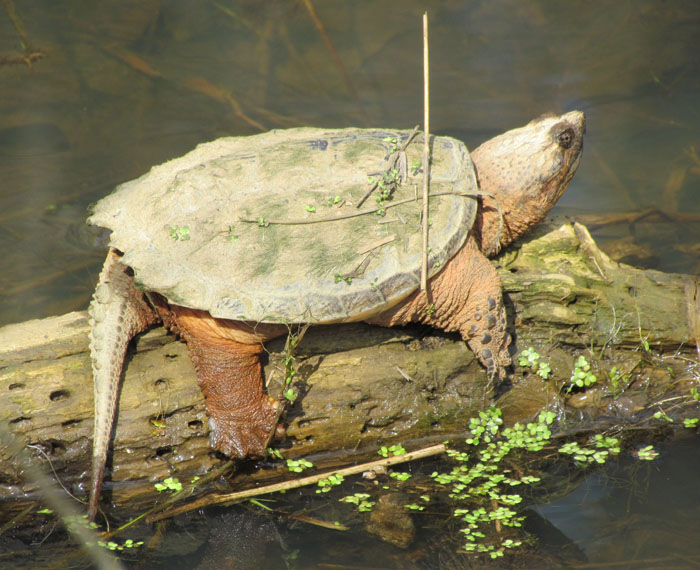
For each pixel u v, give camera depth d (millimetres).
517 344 6973
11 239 9891
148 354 6434
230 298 5719
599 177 11188
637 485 6180
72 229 10172
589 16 15273
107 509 6070
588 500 6039
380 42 14594
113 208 6402
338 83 13445
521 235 7730
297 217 6109
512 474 6375
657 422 6914
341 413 6590
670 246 9758
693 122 12297
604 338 6961
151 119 12445
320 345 6562
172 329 6348
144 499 6164
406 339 6770
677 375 7047
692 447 6605
